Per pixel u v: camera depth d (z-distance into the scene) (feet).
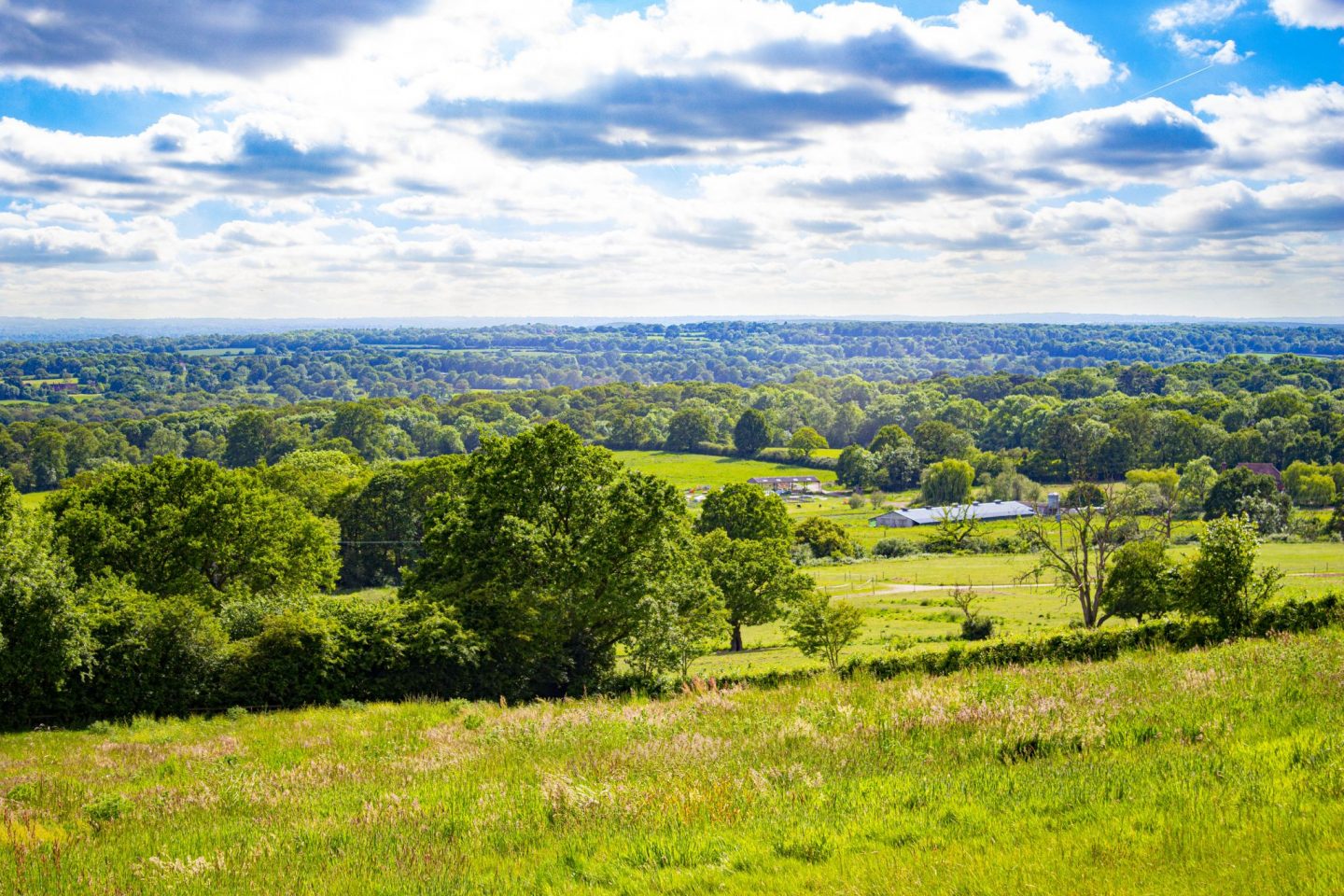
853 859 28.09
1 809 44.78
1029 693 51.29
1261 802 29.27
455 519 133.49
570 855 31.37
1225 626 95.25
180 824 41.52
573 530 129.90
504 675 121.49
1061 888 24.29
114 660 107.04
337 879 30.27
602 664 131.34
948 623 214.69
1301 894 22.86
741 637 233.35
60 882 31.76
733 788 37.63
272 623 113.19
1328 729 37.65
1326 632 71.72
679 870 28.73
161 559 173.37
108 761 66.49
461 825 36.40
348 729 72.64
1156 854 25.93
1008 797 32.91
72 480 295.48
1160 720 42.55
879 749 43.21
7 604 102.22
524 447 132.36
